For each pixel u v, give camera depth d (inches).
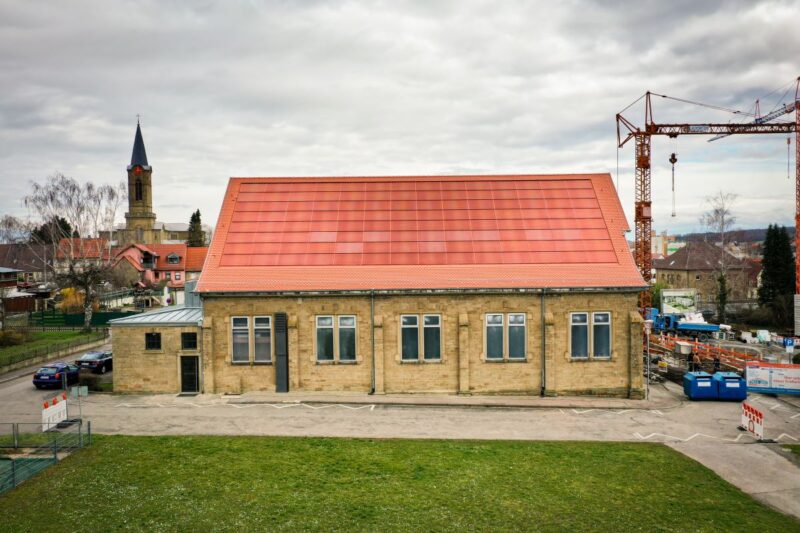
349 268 1422.2
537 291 1362.0
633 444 1050.7
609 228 1519.4
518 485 853.8
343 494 813.9
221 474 880.3
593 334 1382.9
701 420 1206.3
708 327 2689.5
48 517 728.3
